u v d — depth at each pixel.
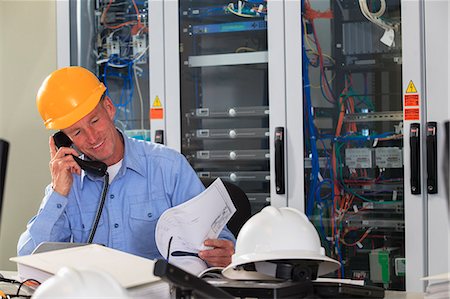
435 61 3.39
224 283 1.94
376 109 3.59
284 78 3.66
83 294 1.31
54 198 2.51
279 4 3.65
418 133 3.38
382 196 3.58
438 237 3.39
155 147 2.76
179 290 1.59
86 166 2.52
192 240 2.27
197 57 3.86
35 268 2.02
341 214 3.65
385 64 3.56
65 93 2.43
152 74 3.92
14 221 4.18
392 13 3.53
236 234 2.96
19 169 4.16
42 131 4.11
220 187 2.32
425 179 3.41
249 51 3.83
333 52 3.65
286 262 1.99
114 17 4.04
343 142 3.64
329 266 2.10
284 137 3.66
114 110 2.65
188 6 3.88
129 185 2.66
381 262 3.54
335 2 3.63
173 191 2.69
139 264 2.00
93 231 2.55
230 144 3.84
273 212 2.01
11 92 4.16
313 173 3.68
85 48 4.06
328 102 3.66
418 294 2.18
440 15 3.37
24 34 4.14
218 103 3.87
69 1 4.05
